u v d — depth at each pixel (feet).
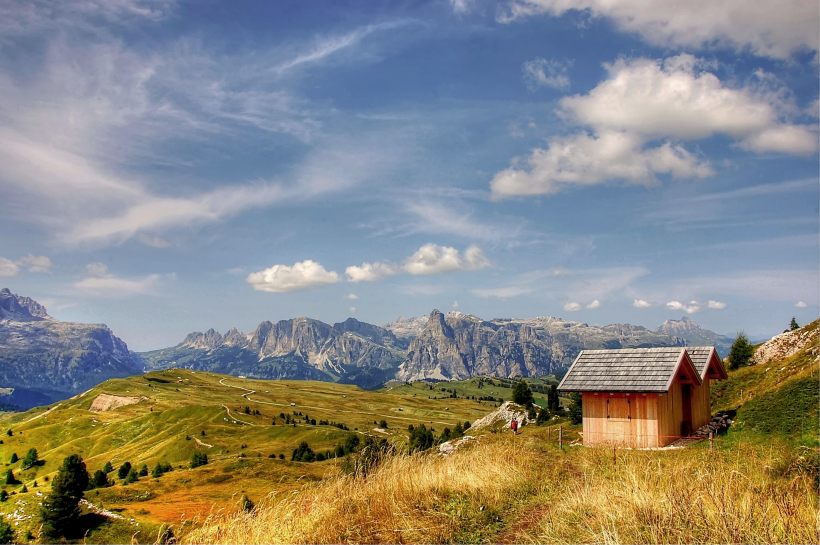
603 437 114.21
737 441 90.63
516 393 267.80
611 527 36.73
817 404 95.25
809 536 31.99
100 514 202.49
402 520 39.83
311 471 299.17
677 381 118.93
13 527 195.83
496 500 48.29
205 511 198.70
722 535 32.99
